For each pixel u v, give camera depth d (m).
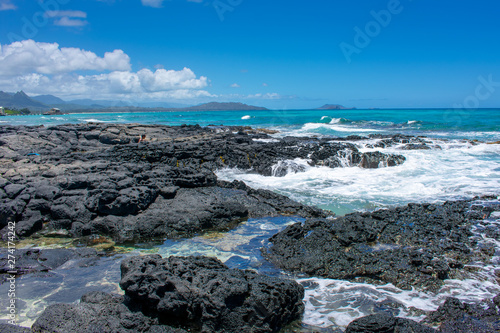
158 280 5.93
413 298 6.54
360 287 7.01
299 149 21.50
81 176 11.95
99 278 7.45
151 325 5.68
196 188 13.14
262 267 7.90
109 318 5.60
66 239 9.93
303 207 11.93
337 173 18.22
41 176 12.97
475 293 6.59
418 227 9.24
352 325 5.44
